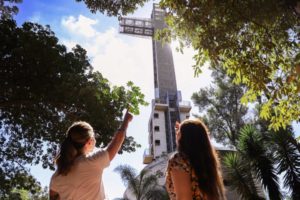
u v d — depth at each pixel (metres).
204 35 6.20
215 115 33.47
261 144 13.54
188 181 2.41
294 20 5.72
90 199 2.63
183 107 73.62
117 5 12.13
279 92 5.93
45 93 14.28
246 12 5.83
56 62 14.45
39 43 14.06
